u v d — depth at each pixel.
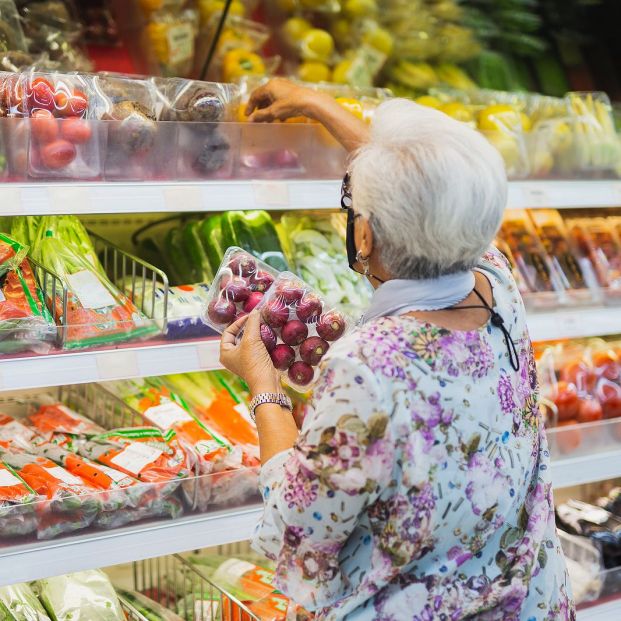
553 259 2.46
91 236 2.16
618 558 2.37
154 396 2.10
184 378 2.21
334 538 1.20
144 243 2.30
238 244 2.12
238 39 2.37
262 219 2.18
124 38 2.36
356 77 2.43
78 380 1.69
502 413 1.27
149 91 1.81
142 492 1.74
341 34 2.50
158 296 1.98
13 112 1.66
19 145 1.64
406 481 1.17
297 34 2.44
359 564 1.26
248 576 2.12
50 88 1.68
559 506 2.51
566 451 2.22
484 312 1.30
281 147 1.93
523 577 1.26
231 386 2.23
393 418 1.16
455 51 2.65
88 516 1.69
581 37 2.86
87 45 2.33
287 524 1.21
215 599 2.05
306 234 2.25
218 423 2.10
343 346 1.19
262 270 1.66
